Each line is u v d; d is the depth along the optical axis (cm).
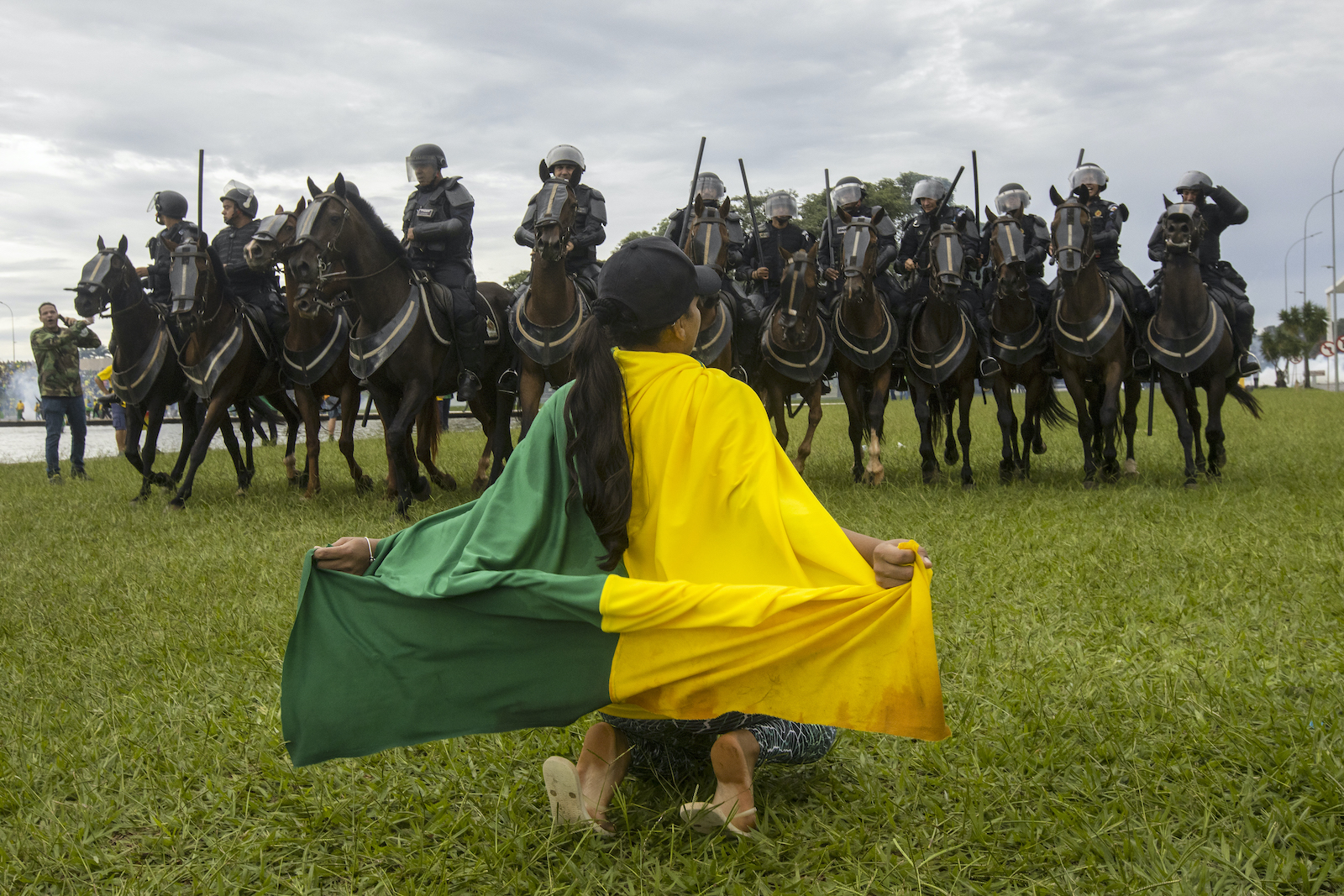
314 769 341
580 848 280
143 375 1068
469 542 270
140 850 297
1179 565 584
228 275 1105
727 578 257
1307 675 400
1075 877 264
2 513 988
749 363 1120
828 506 887
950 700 382
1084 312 1007
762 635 252
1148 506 805
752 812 275
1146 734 347
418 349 919
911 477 1159
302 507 990
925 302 1078
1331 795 293
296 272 849
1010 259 1003
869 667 251
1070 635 463
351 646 272
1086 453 1032
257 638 493
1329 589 522
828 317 1123
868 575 250
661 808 304
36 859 289
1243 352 1070
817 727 299
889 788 320
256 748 362
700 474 259
